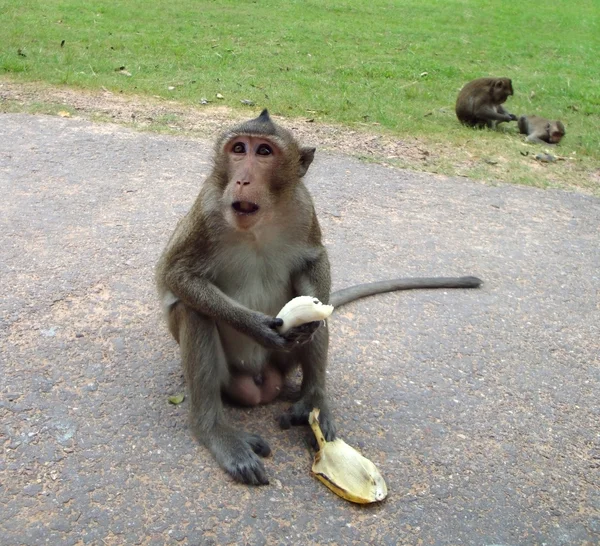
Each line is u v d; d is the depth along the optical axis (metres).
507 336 1.48
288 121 2.81
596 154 2.92
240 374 1.16
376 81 3.85
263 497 0.98
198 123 2.63
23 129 2.37
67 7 4.85
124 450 1.03
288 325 1.00
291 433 1.12
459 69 4.52
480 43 5.60
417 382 1.29
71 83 2.94
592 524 1.00
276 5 6.14
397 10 6.68
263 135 1.04
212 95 3.03
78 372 1.20
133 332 1.33
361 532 0.94
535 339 1.48
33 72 3.03
